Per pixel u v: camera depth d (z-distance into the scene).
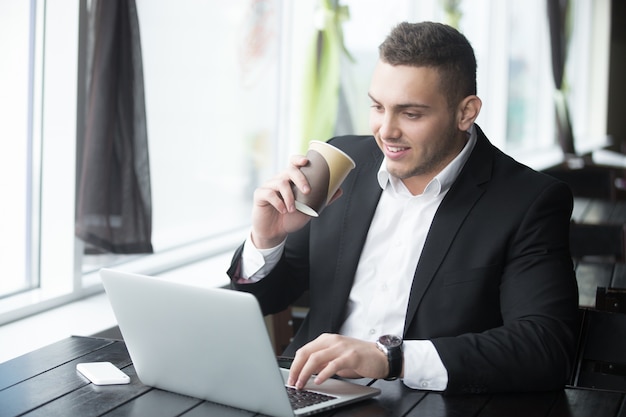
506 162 1.93
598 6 9.87
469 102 1.80
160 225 3.34
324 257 1.99
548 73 8.08
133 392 1.54
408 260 1.90
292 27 4.01
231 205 3.78
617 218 4.11
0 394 1.51
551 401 1.56
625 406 1.54
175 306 1.45
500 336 1.64
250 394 1.43
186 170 3.46
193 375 1.49
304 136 3.99
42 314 2.53
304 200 1.64
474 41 6.25
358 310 1.94
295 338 2.02
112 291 1.54
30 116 2.58
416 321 1.84
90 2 2.58
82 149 2.61
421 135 1.74
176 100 3.37
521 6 7.13
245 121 3.81
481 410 1.50
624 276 2.87
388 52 1.73
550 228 1.82
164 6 3.25
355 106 4.34
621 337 2.04
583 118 9.83
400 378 1.59
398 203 1.94
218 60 3.58
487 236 1.83
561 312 1.72
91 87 2.52
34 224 2.62
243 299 1.35
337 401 1.49
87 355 1.74
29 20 2.54
